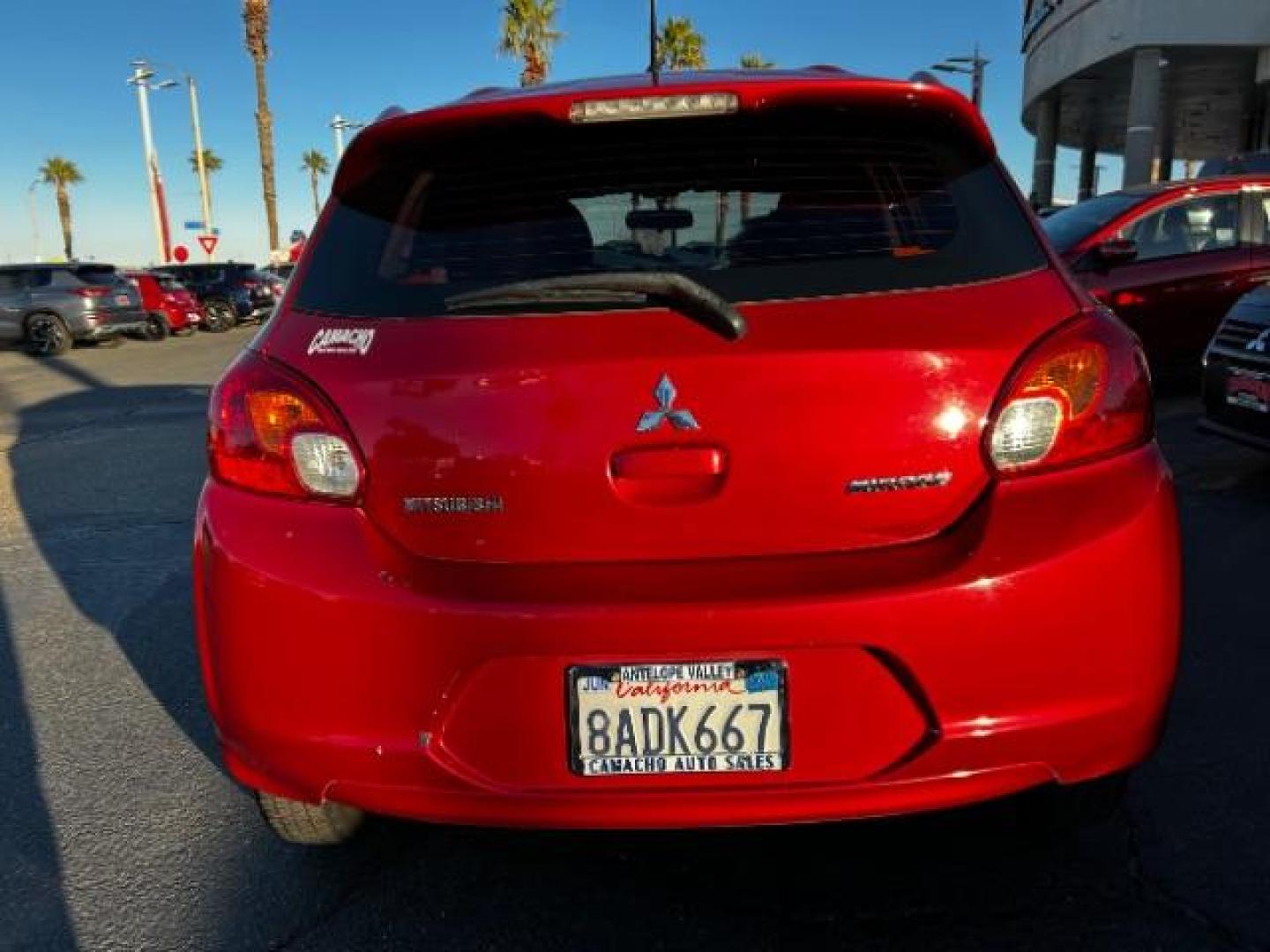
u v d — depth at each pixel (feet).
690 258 6.66
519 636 5.92
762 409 5.94
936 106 6.94
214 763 9.88
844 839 8.08
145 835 8.64
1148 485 6.22
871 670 5.89
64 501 21.72
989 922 7.09
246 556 6.33
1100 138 143.54
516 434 6.07
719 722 5.94
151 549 17.56
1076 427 6.10
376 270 6.86
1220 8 81.00
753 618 5.79
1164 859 7.71
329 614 6.14
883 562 5.97
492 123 7.02
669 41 105.60
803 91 6.86
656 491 6.04
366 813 8.02
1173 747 9.30
